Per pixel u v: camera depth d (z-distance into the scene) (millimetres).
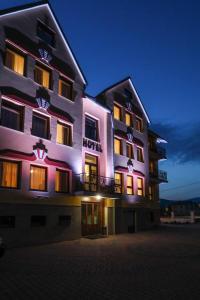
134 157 28125
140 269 9750
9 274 8812
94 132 23156
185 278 8508
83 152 21281
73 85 21234
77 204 19797
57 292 7062
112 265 10414
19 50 17625
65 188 19312
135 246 15812
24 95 17203
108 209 23266
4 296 6695
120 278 8500
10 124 16328
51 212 17734
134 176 27719
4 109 16109
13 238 15258
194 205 76438
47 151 18047
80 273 9094
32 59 18266
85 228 20906
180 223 42031
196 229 29281
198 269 9781
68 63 21188
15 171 16156
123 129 26953
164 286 7652
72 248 15008
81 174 20250
